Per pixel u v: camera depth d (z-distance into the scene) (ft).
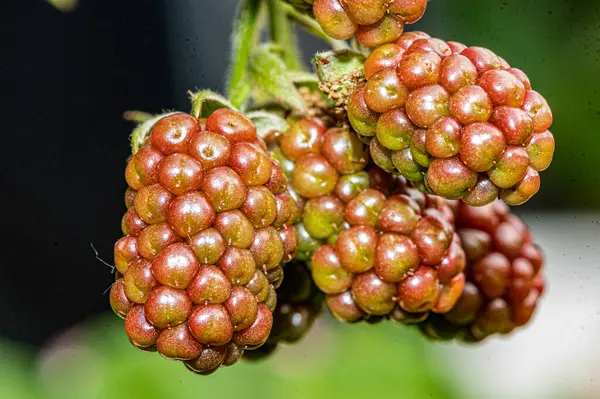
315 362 0.89
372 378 0.89
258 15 0.67
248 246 0.60
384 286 0.63
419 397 0.88
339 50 0.63
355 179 0.63
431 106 0.59
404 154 0.60
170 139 0.60
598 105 0.89
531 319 0.69
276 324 0.65
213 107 0.64
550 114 0.60
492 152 0.59
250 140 0.61
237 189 0.60
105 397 0.85
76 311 0.89
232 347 0.61
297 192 0.64
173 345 0.60
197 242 0.60
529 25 0.87
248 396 0.87
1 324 0.89
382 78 0.60
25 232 0.89
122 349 0.87
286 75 0.66
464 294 0.67
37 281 0.89
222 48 0.87
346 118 0.64
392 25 0.61
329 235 0.64
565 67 0.88
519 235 0.68
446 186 0.60
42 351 0.88
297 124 0.64
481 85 0.60
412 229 0.63
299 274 0.65
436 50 0.60
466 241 0.67
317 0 0.61
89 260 0.88
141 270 0.60
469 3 0.86
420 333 0.69
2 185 0.89
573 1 0.86
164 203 0.60
